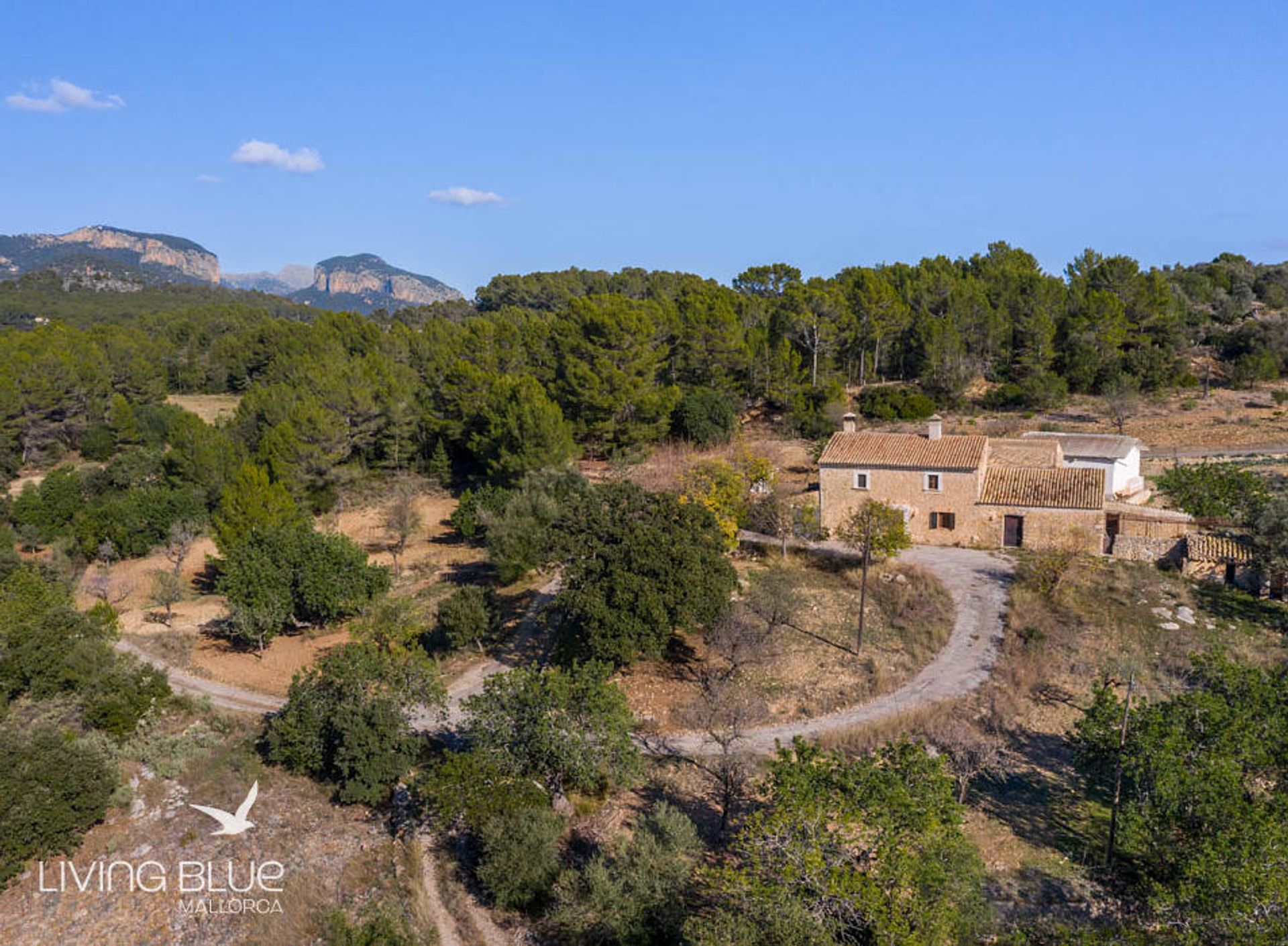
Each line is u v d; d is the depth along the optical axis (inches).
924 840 881.5
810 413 3154.5
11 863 1052.5
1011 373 3523.6
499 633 1722.4
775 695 1403.8
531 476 2311.8
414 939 940.6
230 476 2783.0
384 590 1877.5
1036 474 1994.3
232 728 1417.3
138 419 3690.9
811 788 949.2
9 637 1482.5
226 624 1894.7
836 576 1815.9
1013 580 1766.7
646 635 1380.4
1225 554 1731.1
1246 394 3284.9
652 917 922.7
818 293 3435.0
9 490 3075.8
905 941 780.6
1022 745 1277.1
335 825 1181.1
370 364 3353.8
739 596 1686.8
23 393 3444.9
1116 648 1510.8
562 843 1082.1
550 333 3331.7
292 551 1798.7
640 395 2908.5
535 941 951.0
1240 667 1213.7
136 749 1318.9
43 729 1230.9
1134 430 2928.2
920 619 1615.4
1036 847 1058.1
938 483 2003.0
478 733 1185.4
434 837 1138.0
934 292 3772.1
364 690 1258.6
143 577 2298.2
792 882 847.7
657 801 1168.2
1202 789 946.1
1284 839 866.8
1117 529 1910.7
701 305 3358.8
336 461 2888.8
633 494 1600.6
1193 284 4591.5
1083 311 3602.4
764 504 2074.3
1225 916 813.9
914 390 3398.1
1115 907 957.2
